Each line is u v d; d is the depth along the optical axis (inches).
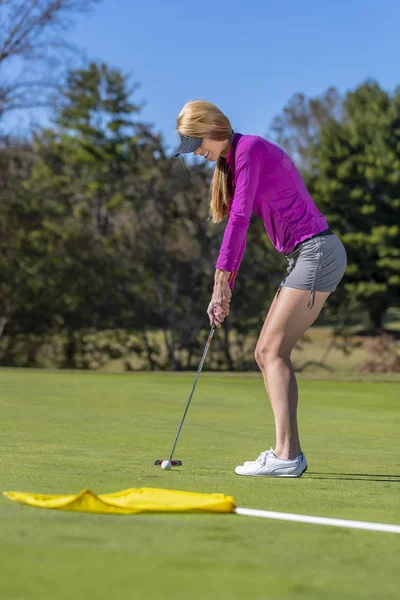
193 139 154.6
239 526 94.0
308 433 233.0
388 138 1396.4
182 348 979.9
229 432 225.8
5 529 86.4
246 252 971.9
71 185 1010.1
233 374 466.6
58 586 65.1
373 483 141.6
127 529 89.2
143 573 70.1
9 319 969.5
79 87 971.3
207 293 978.1
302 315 155.3
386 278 1402.6
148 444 191.6
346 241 1369.3
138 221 991.6
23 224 970.7
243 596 64.5
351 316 1024.9
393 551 83.7
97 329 979.9
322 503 117.0
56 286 968.9
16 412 257.6
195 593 64.8
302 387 398.6
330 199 1400.1
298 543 86.0
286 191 153.3
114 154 989.8
